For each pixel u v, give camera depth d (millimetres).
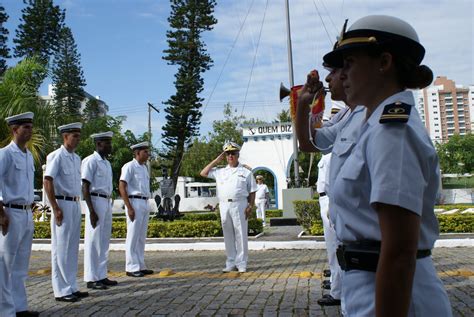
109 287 7141
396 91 1794
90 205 7141
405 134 1579
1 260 5215
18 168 5527
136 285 7250
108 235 7469
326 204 5688
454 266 7961
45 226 14719
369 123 1722
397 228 1506
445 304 1697
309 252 10695
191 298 6133
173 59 29016
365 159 1672
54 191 6328
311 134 2611
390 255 1506
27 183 5637
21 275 5586
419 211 1522
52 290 7008
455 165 39656
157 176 42656
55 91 33875
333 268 5508
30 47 32938
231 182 8320
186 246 11992
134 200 8305
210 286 6902
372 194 1557
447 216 12719
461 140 40031
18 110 13453
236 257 8250
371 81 1789
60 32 33781
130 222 8188
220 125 44969
